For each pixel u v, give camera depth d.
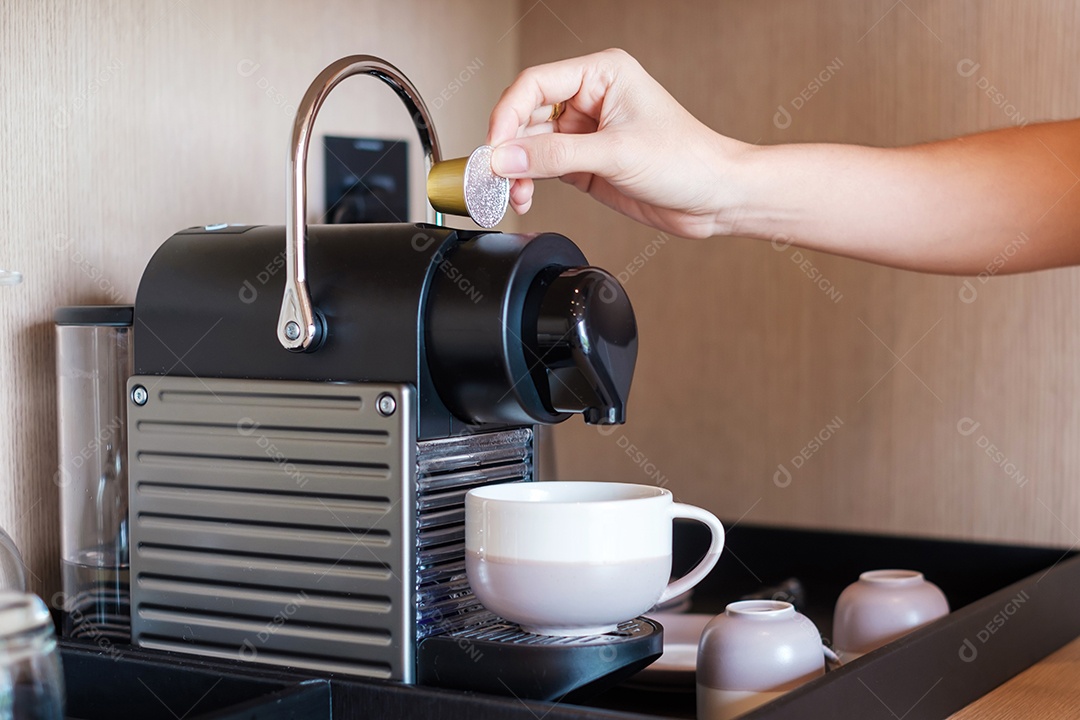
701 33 1.37
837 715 0.57
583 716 0.53
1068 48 1.17
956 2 1.22
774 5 1.33
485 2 1.35
